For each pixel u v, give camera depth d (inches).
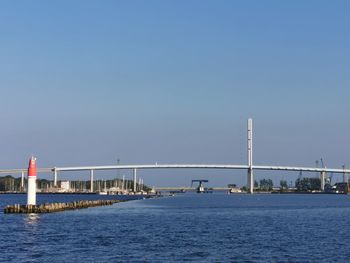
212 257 1871.3
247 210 5447.8
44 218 3631.9
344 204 7618.1
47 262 1727.4
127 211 5027.1
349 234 2672.2
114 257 1843.0
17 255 1870.1
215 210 5423.2
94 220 3567.9
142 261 1772.9
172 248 2087.8
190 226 3149.6
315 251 2031.3
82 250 2003.0
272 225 3267.7
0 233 2593.5
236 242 2308.1
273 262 1777.8
